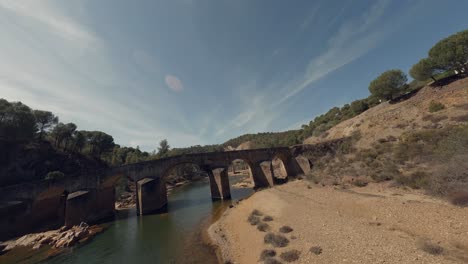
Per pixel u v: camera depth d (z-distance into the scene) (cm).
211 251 1822
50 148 5500
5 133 4384
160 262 1766
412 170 2455
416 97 4419
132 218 3616
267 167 5138
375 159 3362
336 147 4978
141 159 8850
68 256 2102
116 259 1938
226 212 3080
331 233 1487
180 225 2836
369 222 1563
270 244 1535
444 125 3038
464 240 1066
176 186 8619
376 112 5188
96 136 7869
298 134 11038
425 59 4359
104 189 4019
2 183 3856
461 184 1620
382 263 1010
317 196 2653
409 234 1261
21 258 2148
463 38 3734
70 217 3322
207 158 4809
